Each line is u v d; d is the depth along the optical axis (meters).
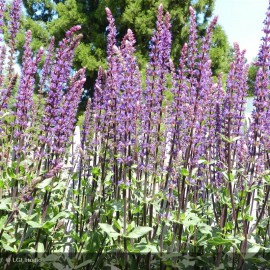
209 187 0.83
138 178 0.81
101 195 0.82
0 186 0.70
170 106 0.77
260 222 0.78
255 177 0.74
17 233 0.69
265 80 0.70
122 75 0.73
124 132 0.67
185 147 0.77
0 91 0.73
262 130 0.71
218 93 0.83
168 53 0.69
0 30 0.84
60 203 0.80
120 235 0.63
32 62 0.69
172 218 0.69
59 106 0.68
